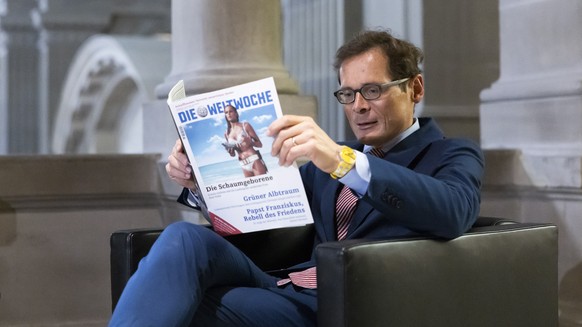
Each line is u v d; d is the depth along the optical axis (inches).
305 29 243.3
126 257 105.8
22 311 146.2
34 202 145.9
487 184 153.3
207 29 146.5
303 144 89.7
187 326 90.8
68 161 147.6
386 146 108.2
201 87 143.1
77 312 149.2
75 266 149.0
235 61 145.6
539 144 151.5
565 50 148.2
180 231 93.6
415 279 89.7
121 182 150.3
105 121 473.1
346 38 228.2
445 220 91.2
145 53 410.9
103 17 570.3
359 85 103.0
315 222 112.0
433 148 105.6
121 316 86.7
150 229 108.6
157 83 397.7
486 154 152.3
